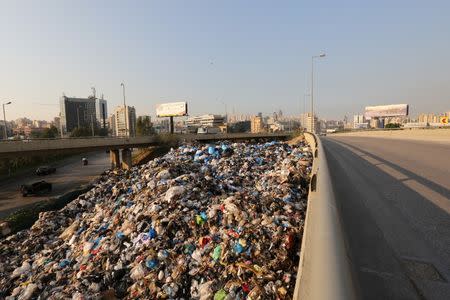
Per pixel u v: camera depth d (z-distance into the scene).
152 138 50.75
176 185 10.39
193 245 6.46
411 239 4.00
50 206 19.44
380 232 4.27
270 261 5.20
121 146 43.97
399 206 5.50
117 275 6.21
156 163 17.52
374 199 6.03
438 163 10.67
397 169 9.66
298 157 15.84
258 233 6.07
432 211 5.15
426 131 27.61
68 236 10.74
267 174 12.45
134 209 9.59
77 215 13.49
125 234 7.88
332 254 1.72
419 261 3.37
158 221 7.62
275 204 7.75
